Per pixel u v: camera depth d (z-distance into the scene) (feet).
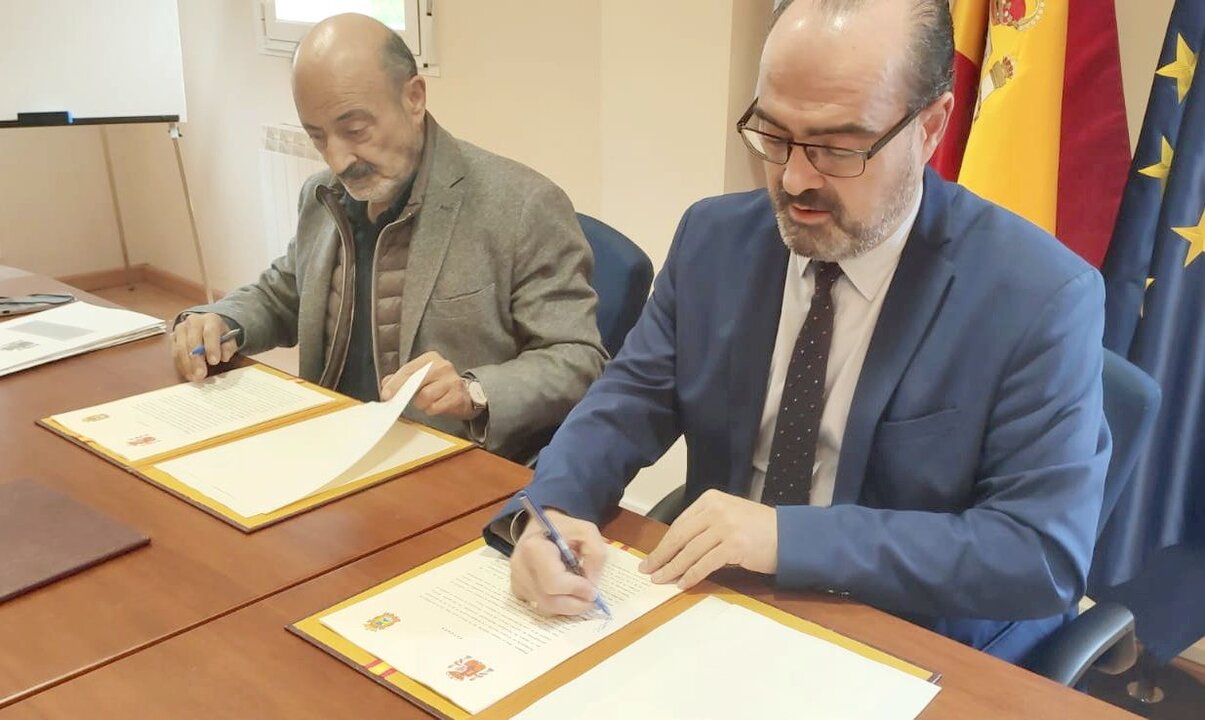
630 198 7.88
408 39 9.62
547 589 3.01
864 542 3.19
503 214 5.36
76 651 2.85
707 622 2.98
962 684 2.72
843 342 3.84
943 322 3.60
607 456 3.89
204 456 4.12
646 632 2.93
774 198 3.55
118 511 3.68
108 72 9.89
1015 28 5.79
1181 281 5.63
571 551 3.24
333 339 5.61
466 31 9.18
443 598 3.12
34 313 5.99
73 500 3.73
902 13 3.22
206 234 13.70
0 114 9.35
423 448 4.27
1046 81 5.73
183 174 10.89
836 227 3.45
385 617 3.01
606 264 5.65
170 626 2.98
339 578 3.25
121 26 9.86
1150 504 5.95
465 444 4.32
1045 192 5.84
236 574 3.27
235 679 2.72
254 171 12.44
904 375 3.63
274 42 11.32
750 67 7.14
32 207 14.14
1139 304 5.87
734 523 3.21
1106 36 5.71
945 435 3.58
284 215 11.92
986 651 3.72
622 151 7.79
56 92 9.60
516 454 5.08
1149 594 6.27
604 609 3.05
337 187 5.62
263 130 11.91
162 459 4.10
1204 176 5.49
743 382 4.03
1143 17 6.06
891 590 3.17
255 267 13.06
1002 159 5.86
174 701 2.63
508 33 8.80
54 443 4.27
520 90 8.86
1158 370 5.76
